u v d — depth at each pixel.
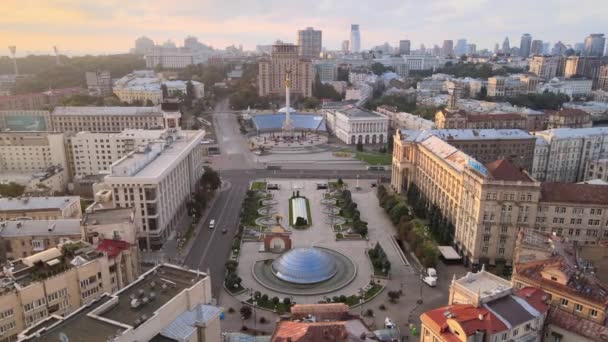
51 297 119.44
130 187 193.25
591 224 177.50
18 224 171.00
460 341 99.06
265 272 179.50
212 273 178.88
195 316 109.38
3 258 167.12
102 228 152.38
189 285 115.75
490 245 179.38
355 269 180.75
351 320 113.06
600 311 108.88
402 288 168.12
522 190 172.75
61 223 172.25
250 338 125.88
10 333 111.31
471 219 183.00
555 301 116.62
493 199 174.62
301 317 114.25
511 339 102.12
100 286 132.88
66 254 134.62
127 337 93.25
